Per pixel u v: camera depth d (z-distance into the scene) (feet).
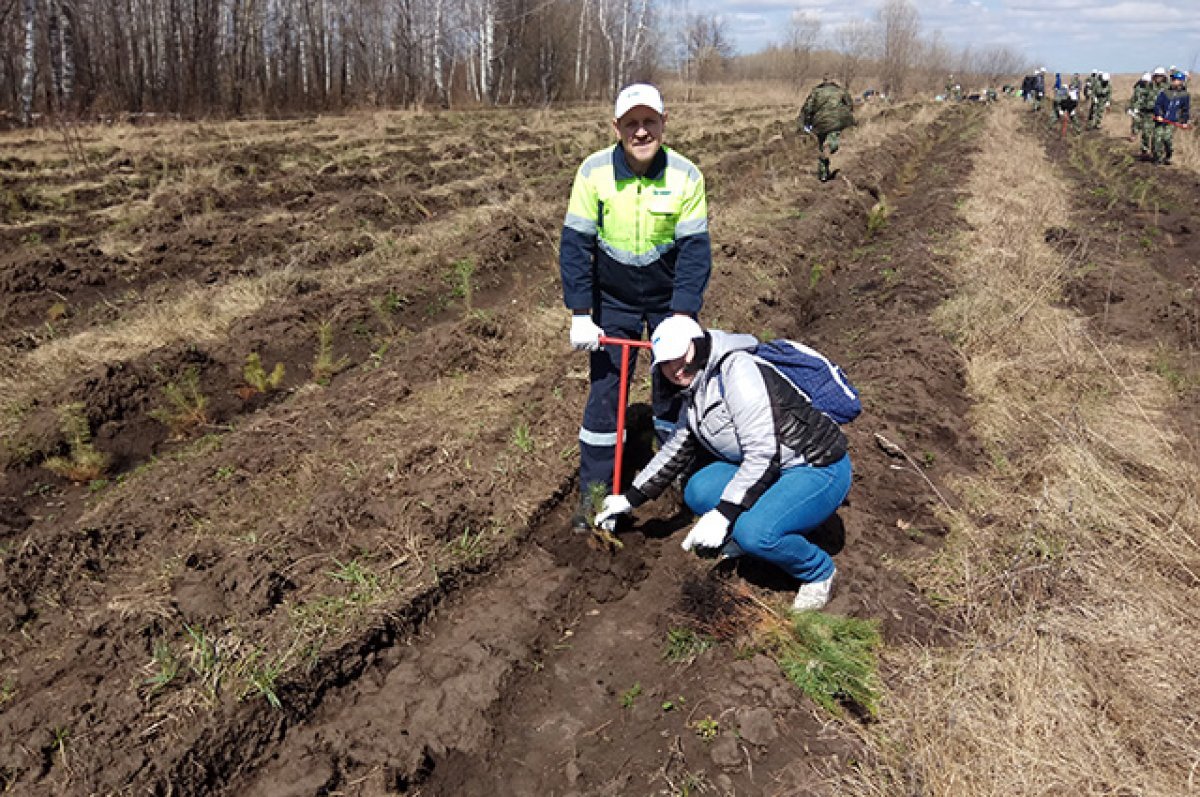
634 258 13.64
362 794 10.27
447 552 14.15
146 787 9.81
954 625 12.75
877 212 40.27
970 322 23.45
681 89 168.55
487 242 32.42
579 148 63.10
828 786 10.03
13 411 19.63
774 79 205.57
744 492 11.60
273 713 11.00
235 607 12.53
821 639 11.88
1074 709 10.43
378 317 26.12
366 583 13.16
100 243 32.30
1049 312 24.77
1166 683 10.92
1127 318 25.58
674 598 13.57
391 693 11.69
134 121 82.43
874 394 19.72
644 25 171.63
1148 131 69.26
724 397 11.76
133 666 11.48
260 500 15.88
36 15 78.89
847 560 14.08
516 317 24.61
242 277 29.45
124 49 93.97
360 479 16.16
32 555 13.74
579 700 11.86
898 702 11.10
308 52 125.18
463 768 10.79
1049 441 17.35
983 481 16.52
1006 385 20.66
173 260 31.14
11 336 24.06
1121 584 12.94
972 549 14.34
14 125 74.18
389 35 130.52
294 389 21.74
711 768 10.43
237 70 100.68
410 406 19.49
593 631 13.19
